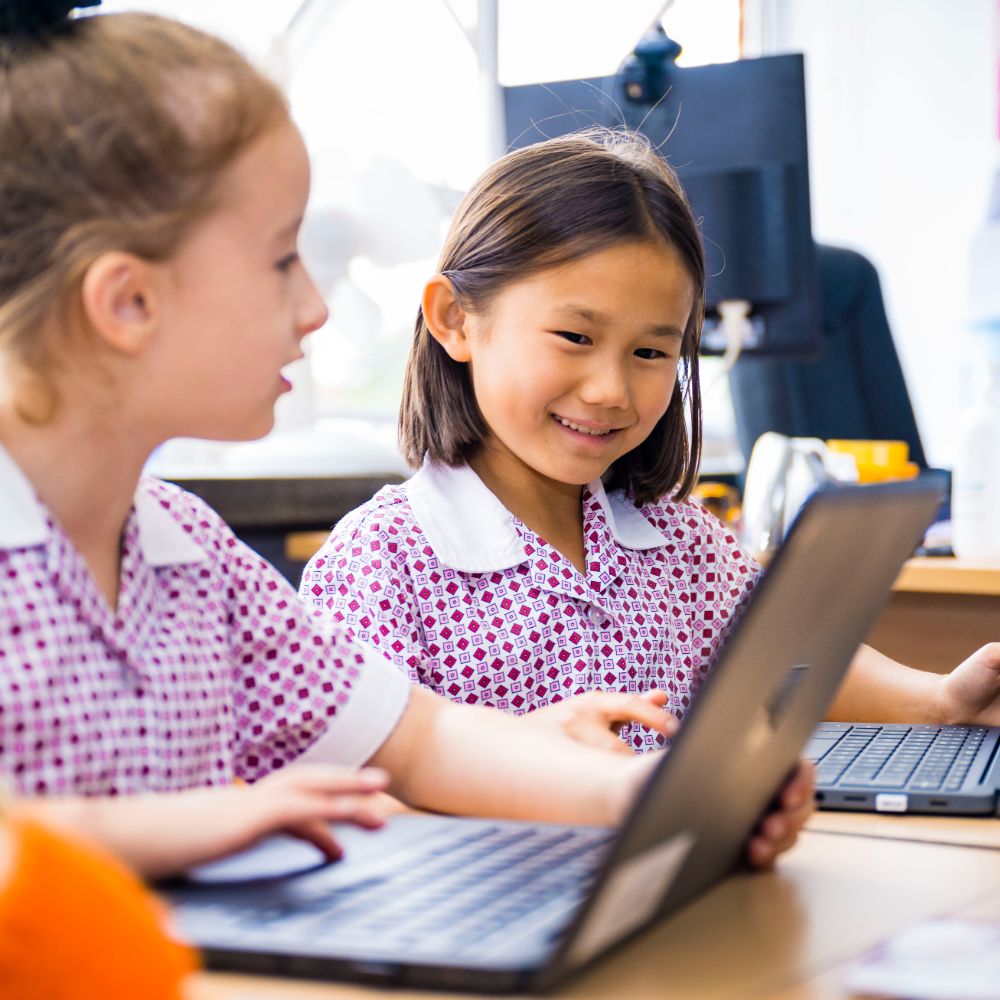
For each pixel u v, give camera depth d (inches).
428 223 87.4
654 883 22.9
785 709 25.9
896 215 160.7
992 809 34.9
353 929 22.4
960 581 61.6
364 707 38.4
